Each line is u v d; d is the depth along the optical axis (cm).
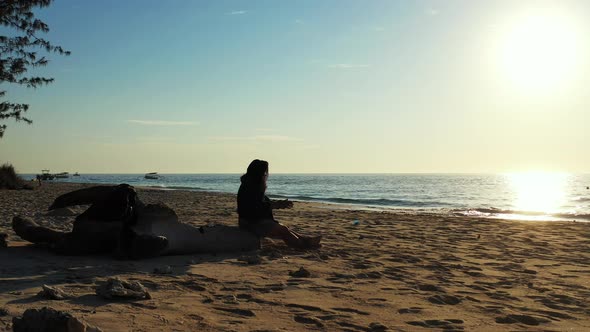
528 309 435
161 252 617
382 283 525
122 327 337
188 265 583
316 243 741
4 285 452
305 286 496
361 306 427
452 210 2195
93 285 462
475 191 4975
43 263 563
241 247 692
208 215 1351
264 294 457
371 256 704
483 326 379
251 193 704
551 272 621
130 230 602
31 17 2123
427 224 1294
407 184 7950
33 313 292
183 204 1984
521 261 707
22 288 442
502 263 684
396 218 1480
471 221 1424
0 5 2044
